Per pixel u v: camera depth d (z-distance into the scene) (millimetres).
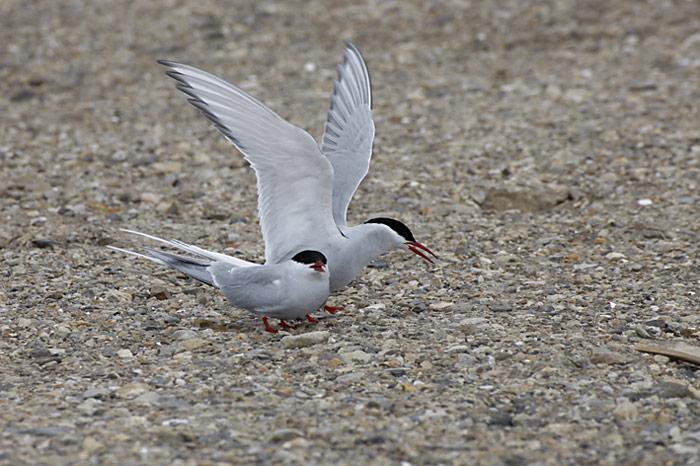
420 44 22203
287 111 18797
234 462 7684
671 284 11734
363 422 8375
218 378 9281
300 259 9820
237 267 10133
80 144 17469
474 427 8367
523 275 12172
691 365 9555
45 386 9109
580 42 21656
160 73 21234
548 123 17672
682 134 16859
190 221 14352
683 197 14625
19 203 14805
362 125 11500
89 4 25172
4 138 17719
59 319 10719
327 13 24109
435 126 17859
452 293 11586
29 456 7715
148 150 17203
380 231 10547
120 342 10172
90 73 21234
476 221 14141
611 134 17016
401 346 9930
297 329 10453
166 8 24734
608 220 13938
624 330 10414
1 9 24828
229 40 22781
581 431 8320
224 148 17359
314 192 9984
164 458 7723
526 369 9453
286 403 8742
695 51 20609
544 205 14781
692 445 8055
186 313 10984
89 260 12555
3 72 21250
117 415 8477
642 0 23453
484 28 22766
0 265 12305
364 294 11594
